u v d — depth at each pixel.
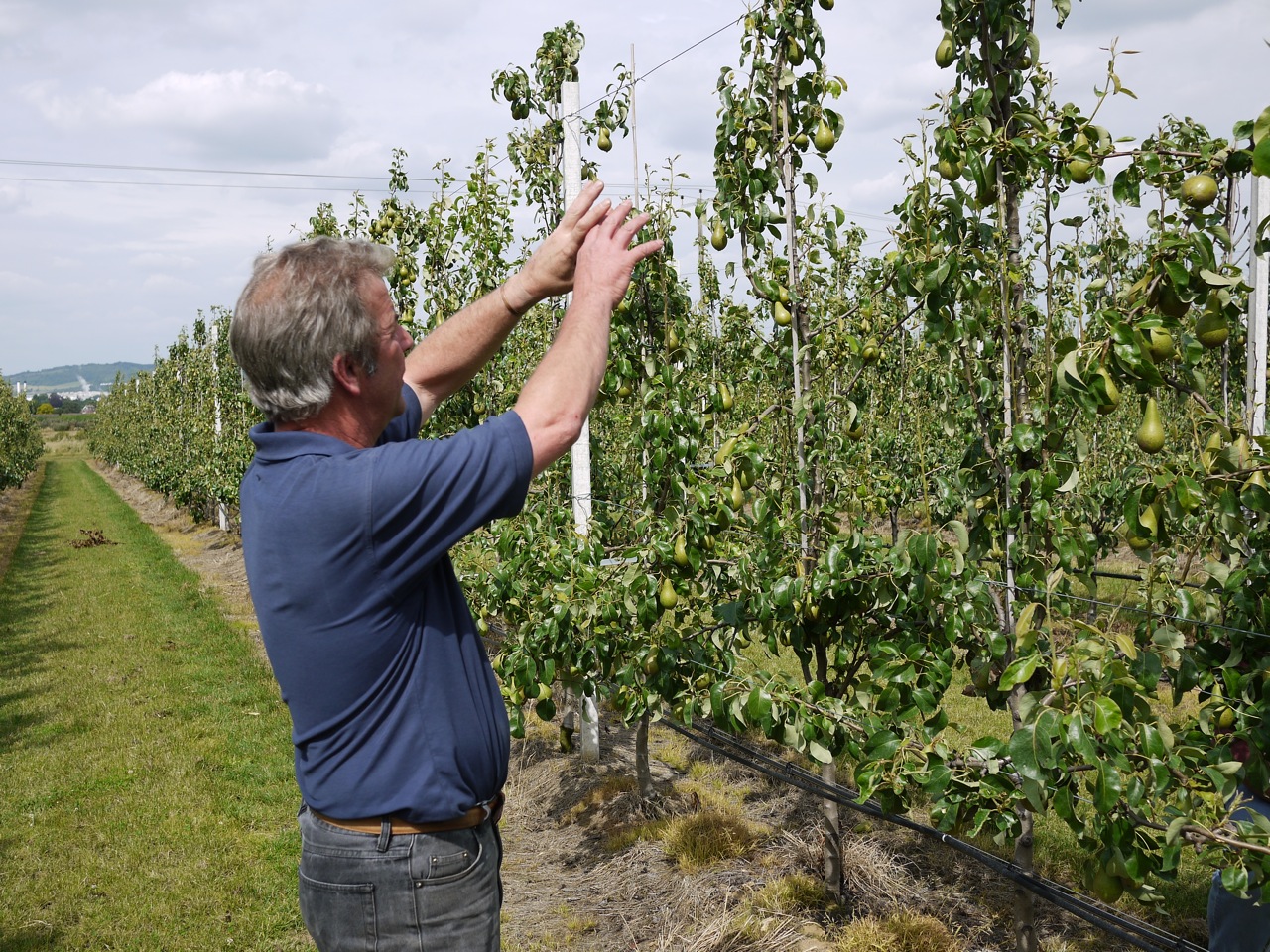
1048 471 2.97
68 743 7.80
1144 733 2.52
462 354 2.03
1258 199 3.56
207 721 8.27
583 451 6.14
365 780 1.55
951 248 3.10
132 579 15.55
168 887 5.38
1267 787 2.64
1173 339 2.38
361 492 1.44
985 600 3.17
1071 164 2.74
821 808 4.55
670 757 6.75
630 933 4.55
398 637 1.54
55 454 69.12
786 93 4.03
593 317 1.62
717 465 3.85
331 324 1.51
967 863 4.93
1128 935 3.12
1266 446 2.58
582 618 4.48
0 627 12.36
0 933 4.94
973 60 2.99
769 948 4.07
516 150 7.14
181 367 25.20
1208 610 2.88
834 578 3.63
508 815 6.29
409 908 1.57
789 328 4.25
